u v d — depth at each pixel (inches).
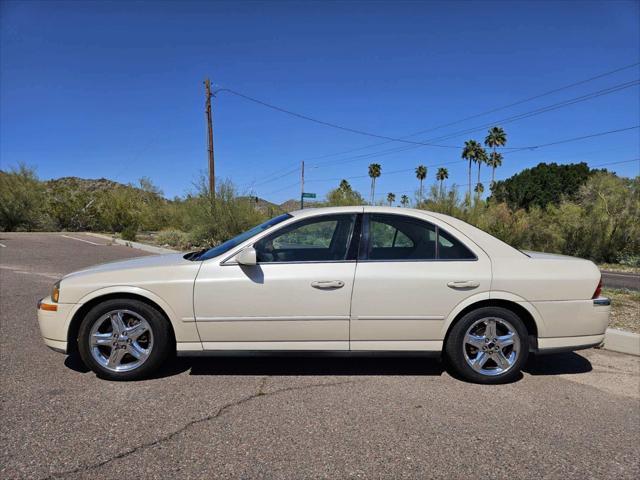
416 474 111.4
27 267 470.3
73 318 164.6
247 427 133.0
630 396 162.9
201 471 110.3
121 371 164.4
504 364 169.9
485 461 118.0
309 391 160.6
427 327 166.9
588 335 172.4
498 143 2427.4
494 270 168.9
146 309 163.2
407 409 147.7
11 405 143.9
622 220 797.2
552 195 2032.5
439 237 174.2
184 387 161.6
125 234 960.9
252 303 162.7
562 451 124.0
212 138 967.0
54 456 115.2
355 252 169.8
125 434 127.1
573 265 174.6
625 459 120.6
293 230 173.2
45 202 1353.3
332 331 165.2
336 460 116.6
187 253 199.2
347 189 1010.7
